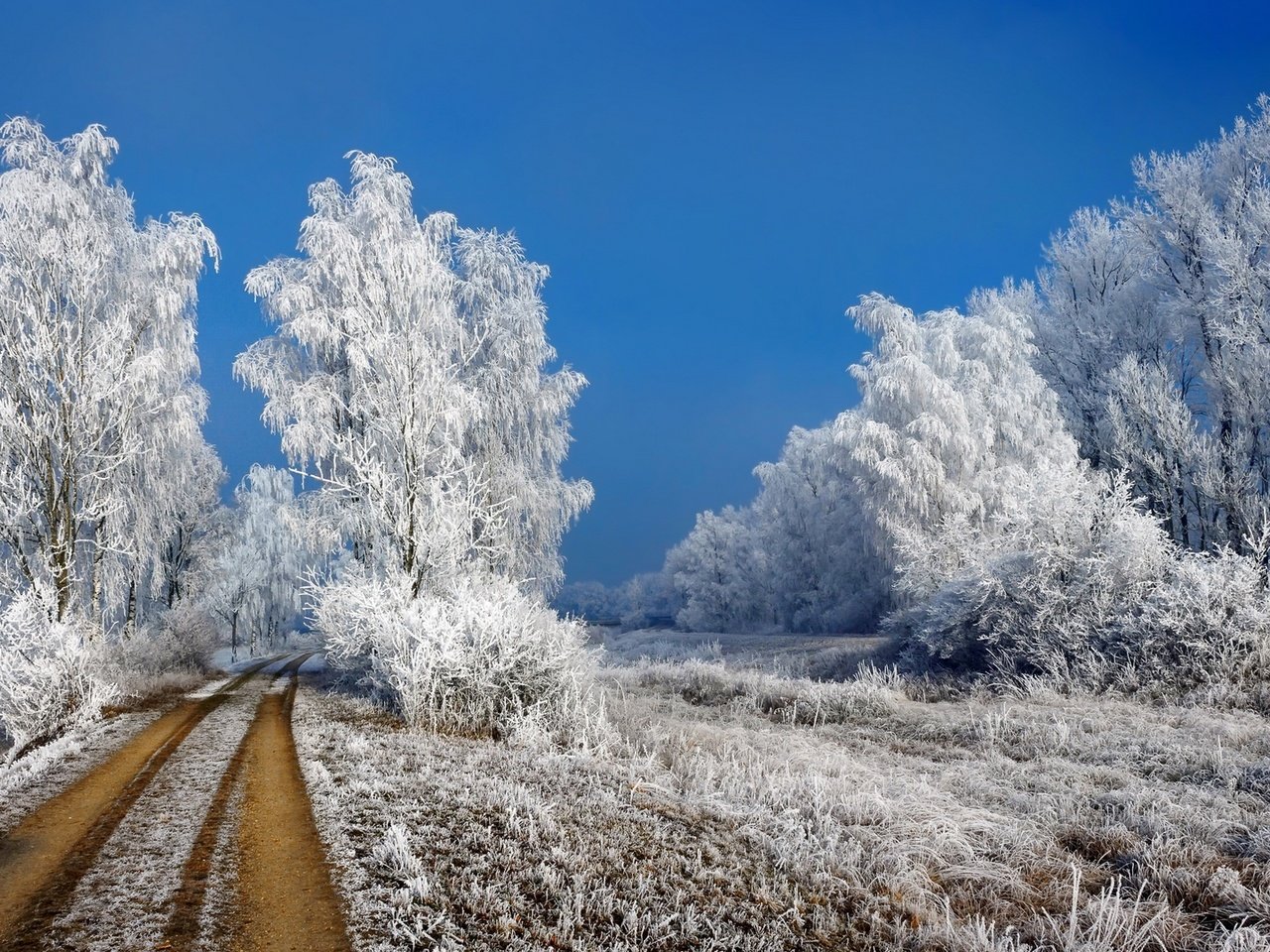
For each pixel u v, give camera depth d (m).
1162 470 29.73
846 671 24.25
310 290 20.62
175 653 24.44
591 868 5.59
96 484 18.48
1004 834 7.20
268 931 4.54
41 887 5.26
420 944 4.32
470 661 11.83
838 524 40.88
